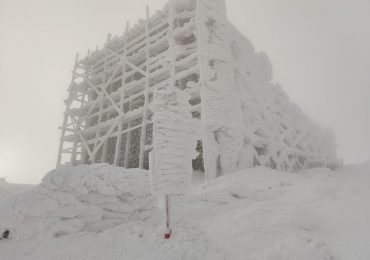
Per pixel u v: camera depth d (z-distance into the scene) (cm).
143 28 2362
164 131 659
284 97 2614
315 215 592
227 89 1650
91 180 742
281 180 1048
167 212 611
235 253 493
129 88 2186
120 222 688
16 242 559
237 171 1350
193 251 514
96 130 2348
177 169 643
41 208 640
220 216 688
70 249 543
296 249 458
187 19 2123
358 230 500
